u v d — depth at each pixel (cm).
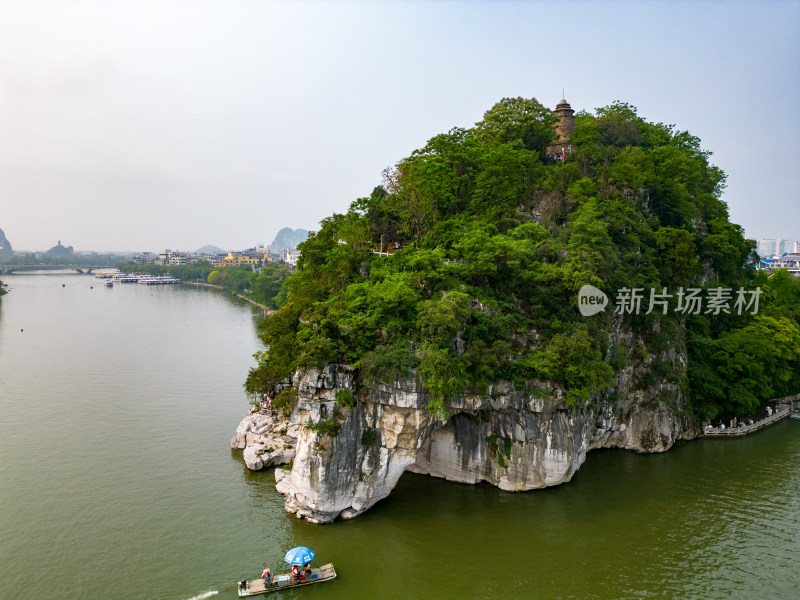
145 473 6094
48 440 6975
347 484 5147
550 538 4997
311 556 4266
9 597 4109
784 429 8069
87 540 4834
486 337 5625
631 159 8256
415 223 7238
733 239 8819
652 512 5488
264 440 6538
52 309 19625
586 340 5578
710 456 6950
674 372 7269
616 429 6969
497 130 8881
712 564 4659
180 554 4656
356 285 5919
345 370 5144
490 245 6022
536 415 5691
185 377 10006
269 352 6994
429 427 5366
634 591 4306
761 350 7800
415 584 4341
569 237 6838
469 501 5594
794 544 4969
